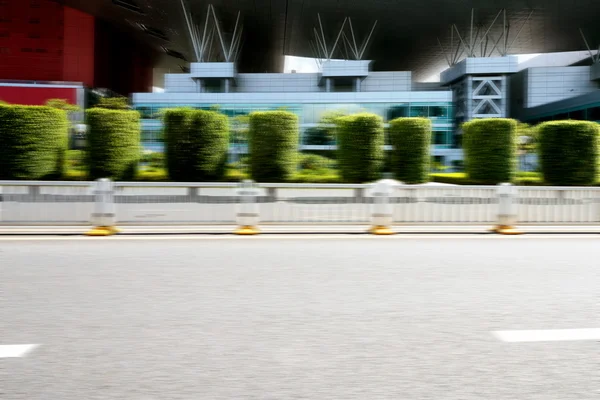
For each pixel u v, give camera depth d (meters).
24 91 47.81
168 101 47.25
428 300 4.44
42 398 2.57
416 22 56.75
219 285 4.94
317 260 6.29
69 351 3.21
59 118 15.75
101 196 8.65
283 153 16.16
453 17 55.22
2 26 52.28
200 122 15.86
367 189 9.89
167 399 2.56
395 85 52.66
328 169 20.08
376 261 6.23
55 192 9.19
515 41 65.19
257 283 5.03
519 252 6.97
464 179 18.30
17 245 7.41
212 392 2.65
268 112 16.16
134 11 53.72
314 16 55.12
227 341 3.40
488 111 51.75
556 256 6.66
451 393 2.65
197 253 6.77
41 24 52.97
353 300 4.42
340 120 16.86
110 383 2.75
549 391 2.69
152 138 38.69
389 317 3.94
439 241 8.08
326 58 59.69
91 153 15.72
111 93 56.53
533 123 58.12
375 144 16.48
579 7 51.88
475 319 3.90
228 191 9.62
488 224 9.84
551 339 3.47
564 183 15.66
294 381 2.79
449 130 46.94
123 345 3.32
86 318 3.88
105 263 6.03
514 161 17.39
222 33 57.47
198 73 51.12
